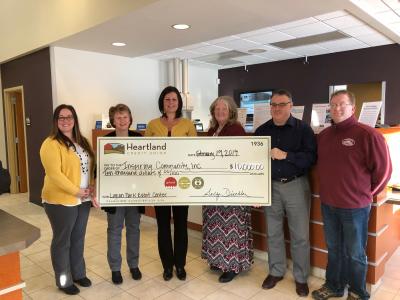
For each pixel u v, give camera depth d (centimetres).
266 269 303
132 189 256
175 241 280
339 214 230
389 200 255
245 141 252
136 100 631
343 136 225
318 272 285
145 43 498
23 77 564
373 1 411
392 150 282
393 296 254
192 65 780
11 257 144
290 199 255
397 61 595
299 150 249
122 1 370
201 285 274
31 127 555
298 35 532
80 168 248
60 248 252
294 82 725
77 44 497
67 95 526
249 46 602
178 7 351
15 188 638
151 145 254
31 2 507
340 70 662
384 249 270
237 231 271
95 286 273
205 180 256
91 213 485
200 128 625
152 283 277
